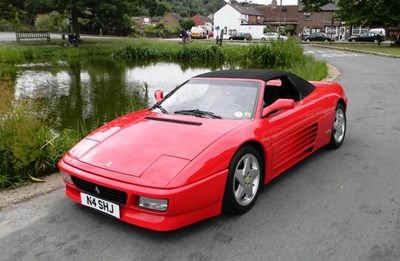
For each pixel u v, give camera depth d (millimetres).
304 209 3514
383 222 3258
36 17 63188
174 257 2789
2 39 43188
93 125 9375
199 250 2871
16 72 21891
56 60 30203
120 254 2842
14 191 4148
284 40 23109
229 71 4641
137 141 3359
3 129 4637
